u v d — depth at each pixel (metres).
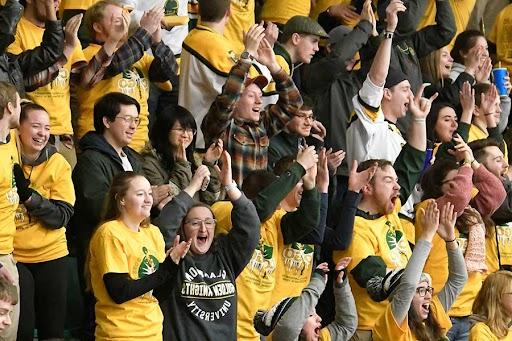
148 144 23.06
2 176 19.81
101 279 19.34
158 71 25.11
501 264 26.23
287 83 24.81
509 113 32.31
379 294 21.86
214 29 25.48
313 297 20.12
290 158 22.77
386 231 23.09
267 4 31.17
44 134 21.09
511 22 34.44
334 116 27.20
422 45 30.00
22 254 20.94
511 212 26.28
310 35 27.33
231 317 20.56
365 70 27.53
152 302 19.61
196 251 20.42
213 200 22.95
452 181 24.06
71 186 21.48
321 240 22.16
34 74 22.52
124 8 24.64
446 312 23.09
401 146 26.28
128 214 19.64
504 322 22.97
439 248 23.81
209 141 23.67
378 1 30.73
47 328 21.28
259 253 21.61
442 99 29.81
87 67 23.98
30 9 23.80
